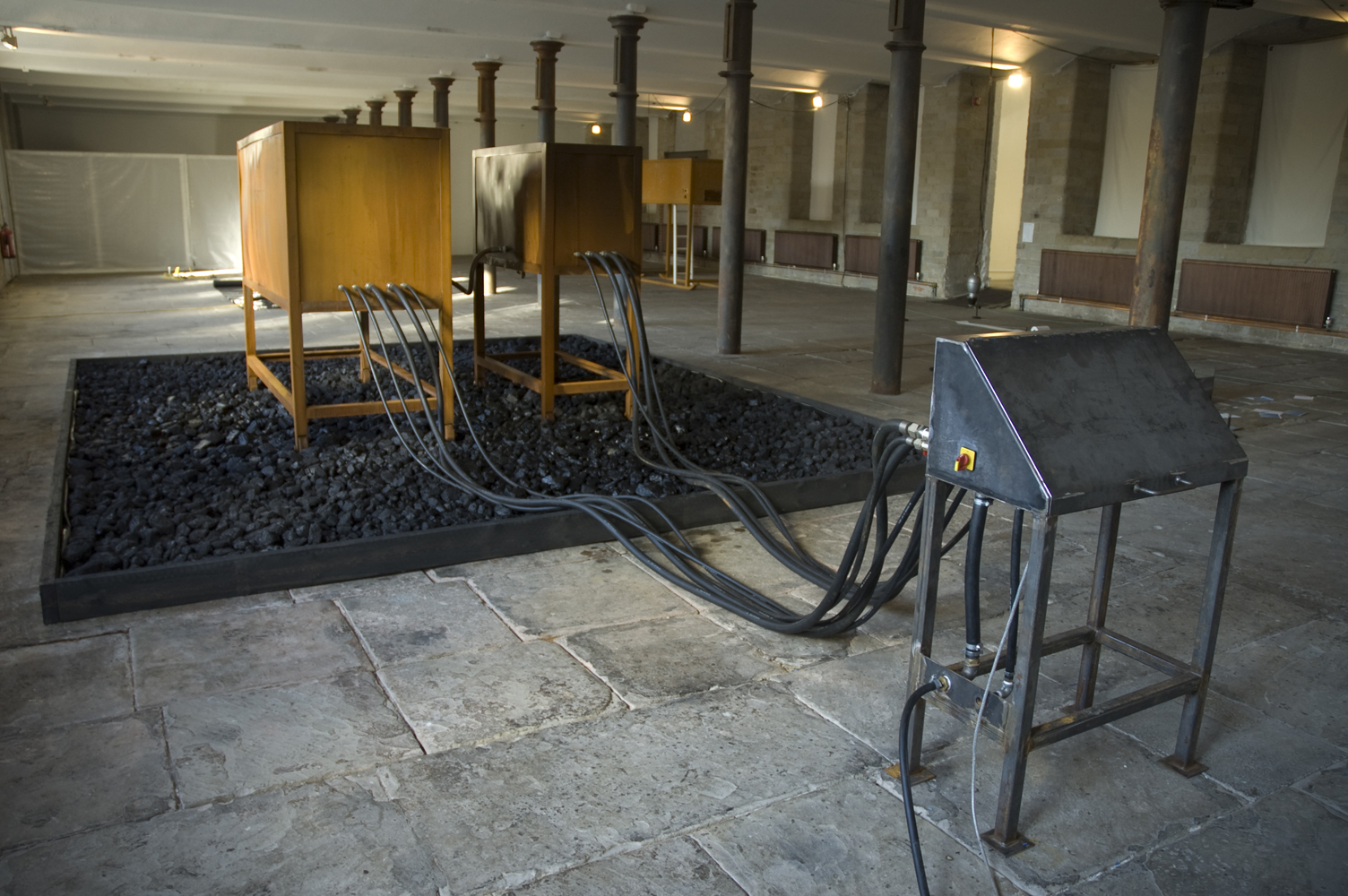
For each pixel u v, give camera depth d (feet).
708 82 55.72
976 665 7.54
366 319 15.56
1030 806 7.63
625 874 6.66
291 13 31.30
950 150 47.24
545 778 7.75
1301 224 36.32
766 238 60.95
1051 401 6.91
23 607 10.55
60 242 55.57
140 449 16.05
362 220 15.31
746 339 31.81
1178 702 9.34
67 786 7.45
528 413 19.11
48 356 25.89
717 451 16.85
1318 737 8.71
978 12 31.53
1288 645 10.51
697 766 7.98
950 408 7.17
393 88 56.13
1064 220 42.37
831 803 7.55
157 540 11.82
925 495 7.54
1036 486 6.44
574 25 35.17
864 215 53.52
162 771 7.67
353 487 13.80
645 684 9.32
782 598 11.47
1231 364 29.40
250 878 6.51
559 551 12.72
